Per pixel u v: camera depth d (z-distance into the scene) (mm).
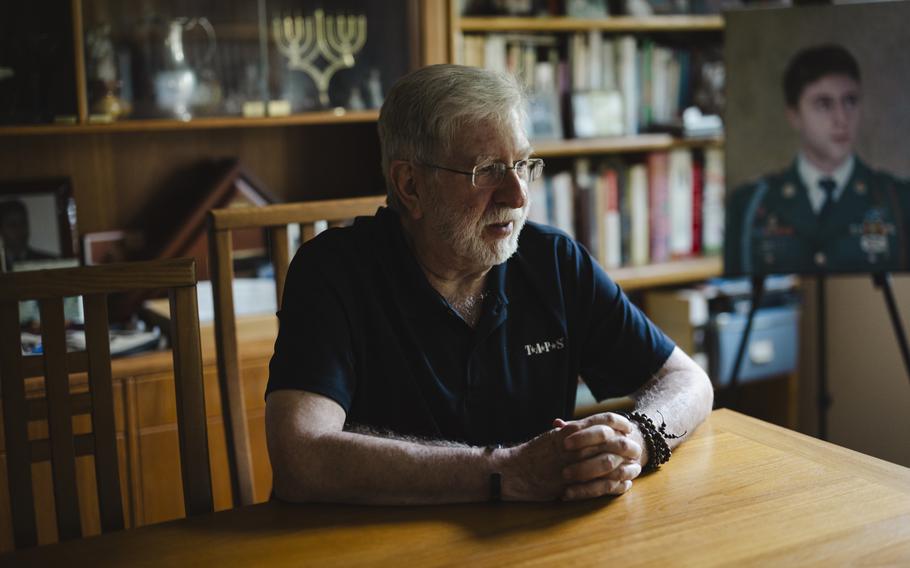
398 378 1358
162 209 2674
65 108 2266
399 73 2582
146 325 2508
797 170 2533
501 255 1345
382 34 2568
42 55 2234
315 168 2846
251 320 2514
